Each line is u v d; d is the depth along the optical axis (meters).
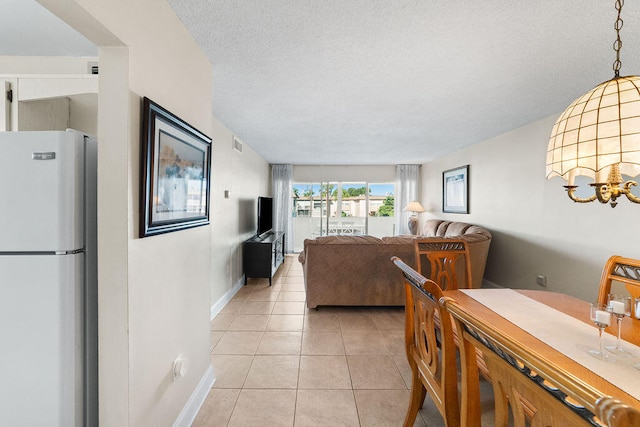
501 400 0.81
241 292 4.34
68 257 1.22
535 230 3.62
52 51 1.96
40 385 1.20
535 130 3.59
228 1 1.48
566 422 0.58
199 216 1.94
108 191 1.19
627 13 1.54
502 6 1.51
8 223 1.19
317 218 7.77
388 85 2.52
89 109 1.83
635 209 2.57
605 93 1.16
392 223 7.75
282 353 2.62
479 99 2.85
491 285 4.43
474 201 4.94
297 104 3.00
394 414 1.87
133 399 1.25
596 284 2.90
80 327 1.27
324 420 1.82
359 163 7.34
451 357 1.24
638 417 0.40
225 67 2.21
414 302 1.58
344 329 3.12
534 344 1.20
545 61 2.09
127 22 1.18
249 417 1.84
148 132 1.29
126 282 1.20
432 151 5.59
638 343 1.21
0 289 1.19
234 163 4.23
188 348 1.81
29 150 1.19
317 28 1.71
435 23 1.66
